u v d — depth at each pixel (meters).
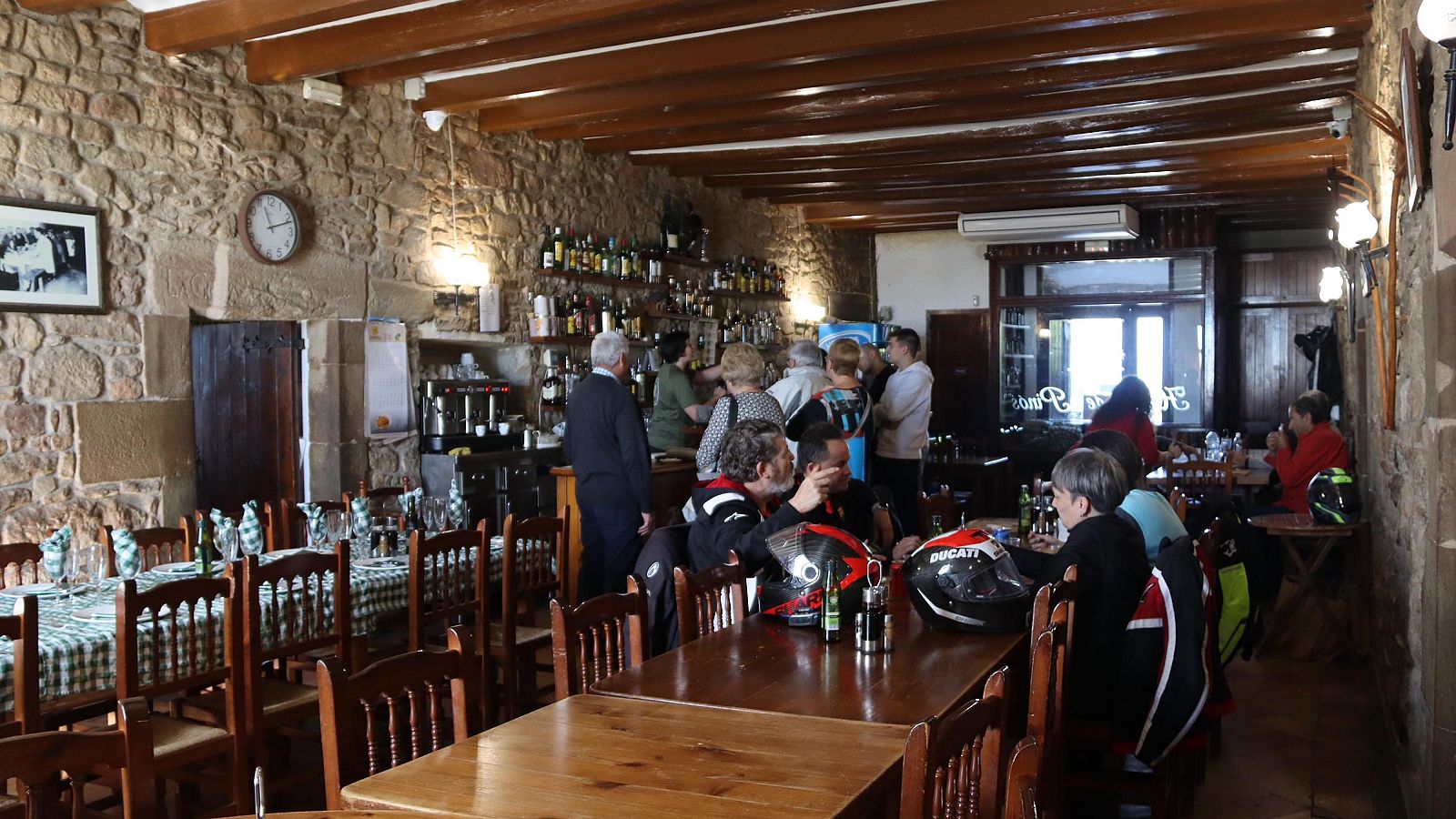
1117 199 9.53
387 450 6.19
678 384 6.93
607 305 7.73
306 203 5.73
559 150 7.43
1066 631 2.62
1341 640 5.56
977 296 11.50
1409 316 3.49
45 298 4.60
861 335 10.47
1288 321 11.03
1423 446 3.15
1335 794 3.72
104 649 3.00
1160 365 10.55
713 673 2.52
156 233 5.04
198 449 6.26
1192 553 3.16
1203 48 5.28
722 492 3.45
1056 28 4.86
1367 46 5.11
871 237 11.95
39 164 4.59
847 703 2.28
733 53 5.41
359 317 6.02
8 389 4.52
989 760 1.86
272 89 5.56
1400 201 3.70
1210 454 8.74
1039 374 11.02
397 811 1.72
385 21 5.06
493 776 1.86
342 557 3.54
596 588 5.18
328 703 1.90
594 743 2.04
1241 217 10.47
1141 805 3.69
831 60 5.75
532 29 4.80
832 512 3.74
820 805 1.72
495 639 4.29
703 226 8.91
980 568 2.91
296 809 3.54
